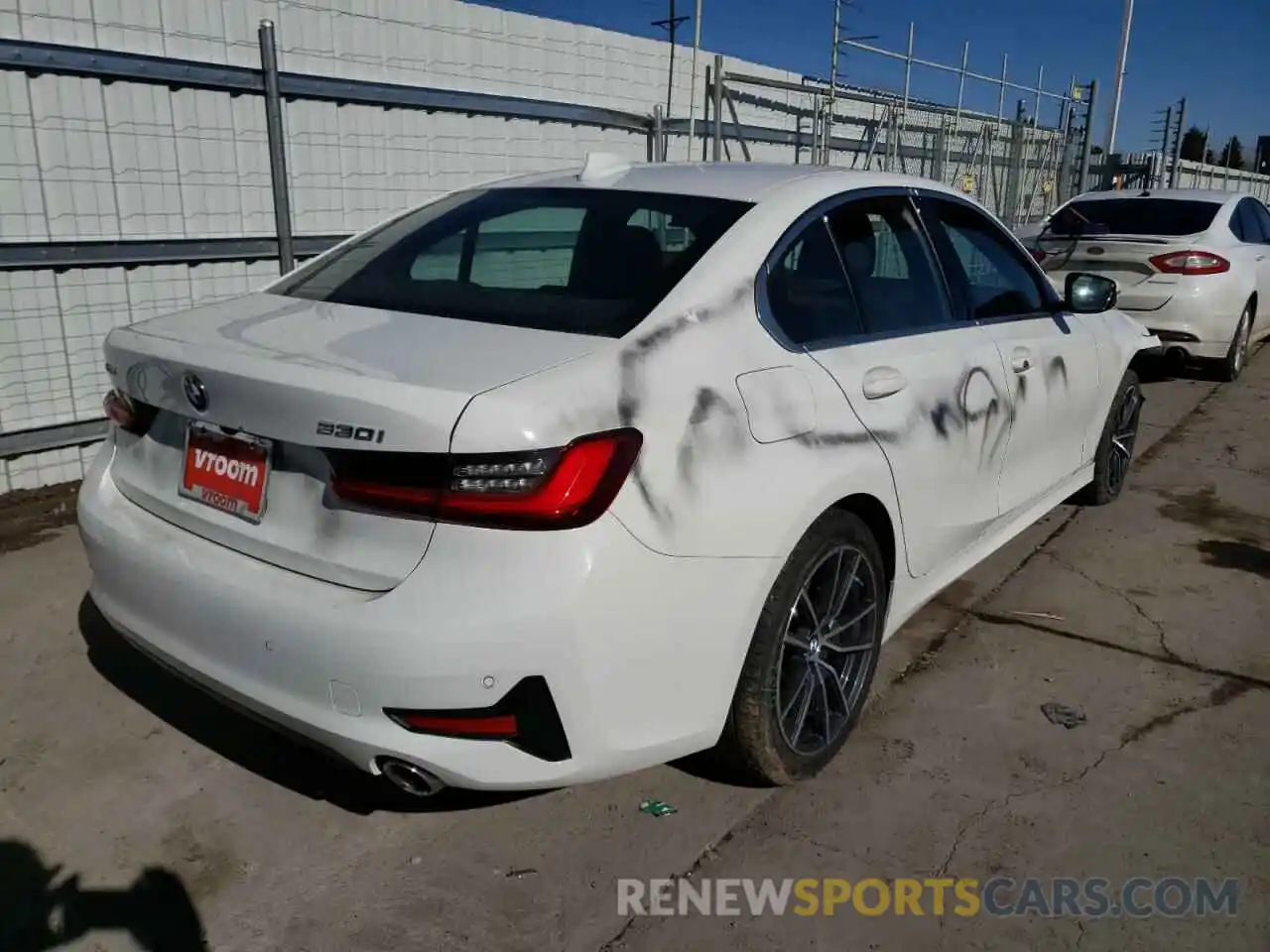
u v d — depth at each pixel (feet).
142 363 8.24
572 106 25.62
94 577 9.00
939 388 10.39
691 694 7.76
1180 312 26.71
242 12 18.62
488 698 6.79
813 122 35.53
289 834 8.71
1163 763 9.96
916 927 7.80
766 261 8.99
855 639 9.86
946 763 9.88
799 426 8.45
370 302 9.05
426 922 7.73
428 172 22.58
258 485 7.61
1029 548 15.57
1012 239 13.38
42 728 10.13
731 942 7.61
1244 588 14.24
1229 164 123.34
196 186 18.33
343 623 6.85
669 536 7.27
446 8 22.47
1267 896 8.17
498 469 6.63
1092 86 55.98
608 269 8.82
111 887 8.05
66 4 16.19
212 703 10.68
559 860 8.45
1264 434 23.07
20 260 16.15
